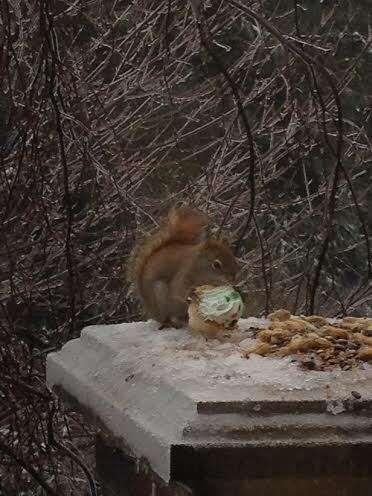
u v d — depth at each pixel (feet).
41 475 24.94
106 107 28.35
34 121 21.94
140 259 15.11
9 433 26.05
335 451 9.85
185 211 15.20
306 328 12.94
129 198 26.61
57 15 24.12
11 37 19.90
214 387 10.44
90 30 31.60
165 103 29.32
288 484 9.93
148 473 10.72
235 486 9.85
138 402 11.13
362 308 34.22
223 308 12.91
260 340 12.54
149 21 28.27
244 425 9.82
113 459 14.26
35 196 23.76
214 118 30.42
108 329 14.48
